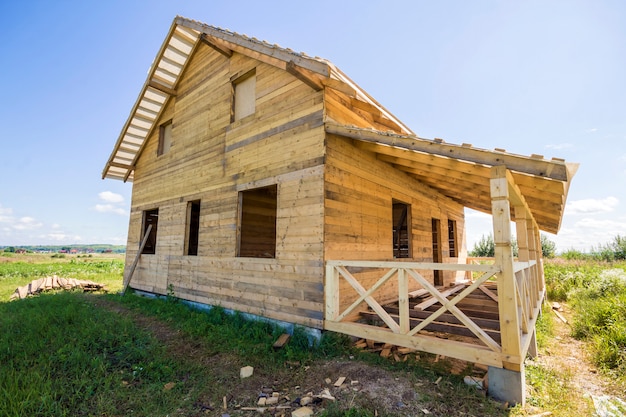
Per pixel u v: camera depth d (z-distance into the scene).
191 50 8.55
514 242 20.27
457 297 3.64
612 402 3.62
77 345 4.77
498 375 3.44
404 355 4.61
